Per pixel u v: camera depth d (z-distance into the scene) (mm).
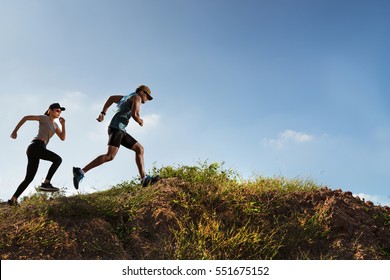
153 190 6512
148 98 7391
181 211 5992
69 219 5414
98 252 5012
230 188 6734
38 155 6625
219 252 5336
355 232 5910
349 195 7008
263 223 5977
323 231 5891
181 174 7352
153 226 5605
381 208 6883
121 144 7141
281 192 6832
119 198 6262
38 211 5492
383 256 5602
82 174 6699
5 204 6590
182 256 5152
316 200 6570
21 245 4859
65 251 4891
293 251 5605
